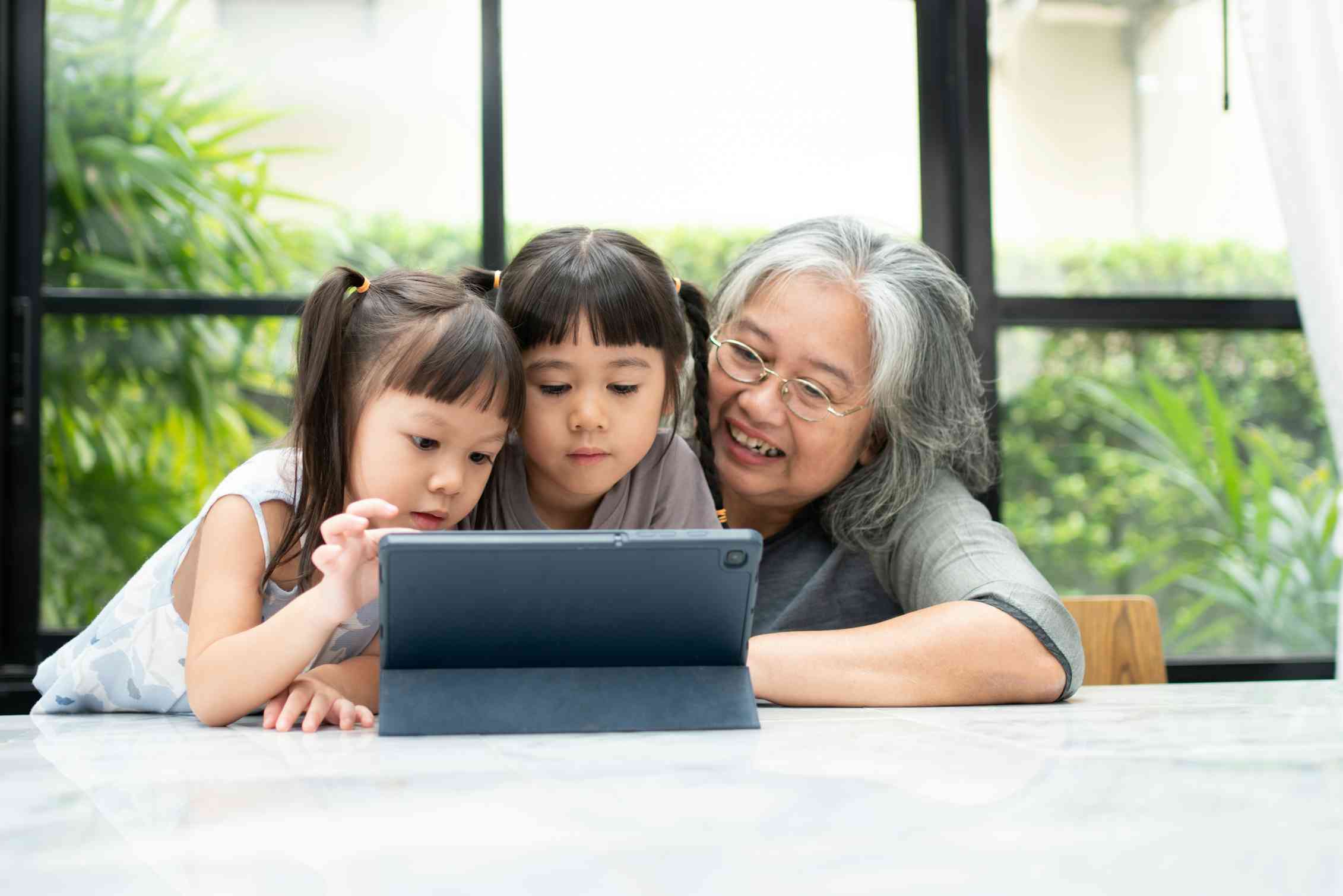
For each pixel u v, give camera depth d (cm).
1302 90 196
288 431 106
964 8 219
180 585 101
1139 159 223
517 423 100
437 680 78
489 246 212
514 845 43
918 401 126
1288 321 223
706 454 128
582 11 224
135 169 209
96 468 205
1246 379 225
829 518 132
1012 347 220
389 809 50
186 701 101
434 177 215
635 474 117
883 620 132
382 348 95
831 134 228
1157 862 40
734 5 228
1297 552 224
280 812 49
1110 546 221
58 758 66
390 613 75
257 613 93
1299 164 196
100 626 105
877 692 96
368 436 95
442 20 215
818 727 79
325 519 95
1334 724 79
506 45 220
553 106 223
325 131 214
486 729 75
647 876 39
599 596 76
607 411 105
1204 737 72
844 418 123
